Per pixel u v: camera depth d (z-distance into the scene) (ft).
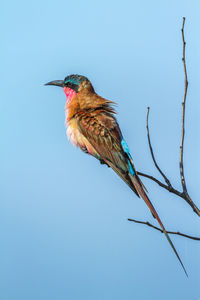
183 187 25.34
